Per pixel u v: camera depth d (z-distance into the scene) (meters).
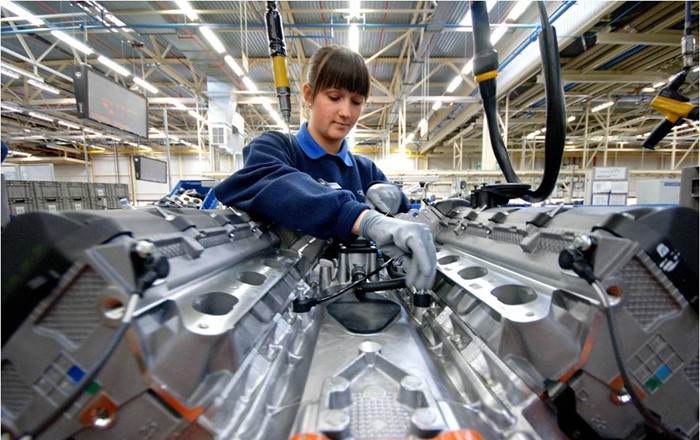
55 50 4.57
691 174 0.85
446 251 0.89
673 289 0.43
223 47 3.64
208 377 0.42
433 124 7.52
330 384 0.44
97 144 9.81
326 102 0.93
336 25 3.31
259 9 3.27
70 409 0.36
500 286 0.57
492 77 1.02
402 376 0.48
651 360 0.43
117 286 0.34
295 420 0.43
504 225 0.71
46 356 0.35
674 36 3.19
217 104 4.82
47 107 6.04
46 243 0.35
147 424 0.37
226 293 0.51
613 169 3.90
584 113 6.63
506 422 0.46
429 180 3.92
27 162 10.46
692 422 0.44
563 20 3.10
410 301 0.92
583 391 0.43
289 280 0.75
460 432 0.34
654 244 0.42
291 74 4.65
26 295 0.35
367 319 0.75
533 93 5.03
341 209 0.70
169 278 0.43
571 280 0.47
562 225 0.54
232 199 0.82
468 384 0.54
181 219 0.54
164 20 3.49
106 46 4.33
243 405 0.46
